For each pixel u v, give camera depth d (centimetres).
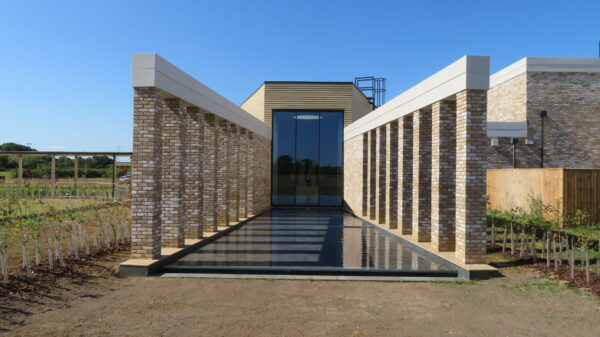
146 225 830
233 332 504
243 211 1639
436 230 945
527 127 1825
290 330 512
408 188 1214
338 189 2241
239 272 818
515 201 1545
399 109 1245
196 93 1055
